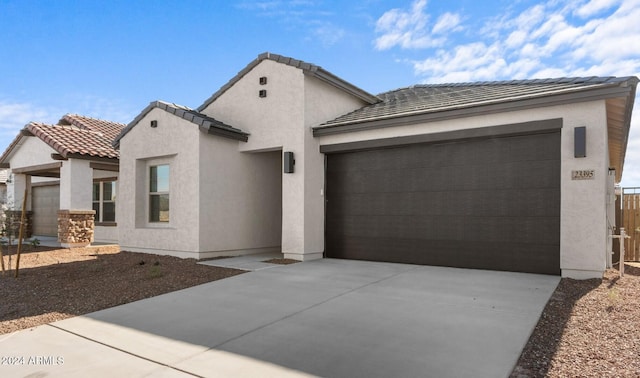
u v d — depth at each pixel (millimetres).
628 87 7066
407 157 9977
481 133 8734
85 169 14312
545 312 5441
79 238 14047
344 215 10977
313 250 10781
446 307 5746
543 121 8008
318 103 11180
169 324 5320
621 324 4730
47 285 7801
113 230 16078
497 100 8352
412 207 9867
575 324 4844
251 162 12383
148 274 8633
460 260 9172
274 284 7570
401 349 4207
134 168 12297
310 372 3734
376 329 4871
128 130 12492
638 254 11617
